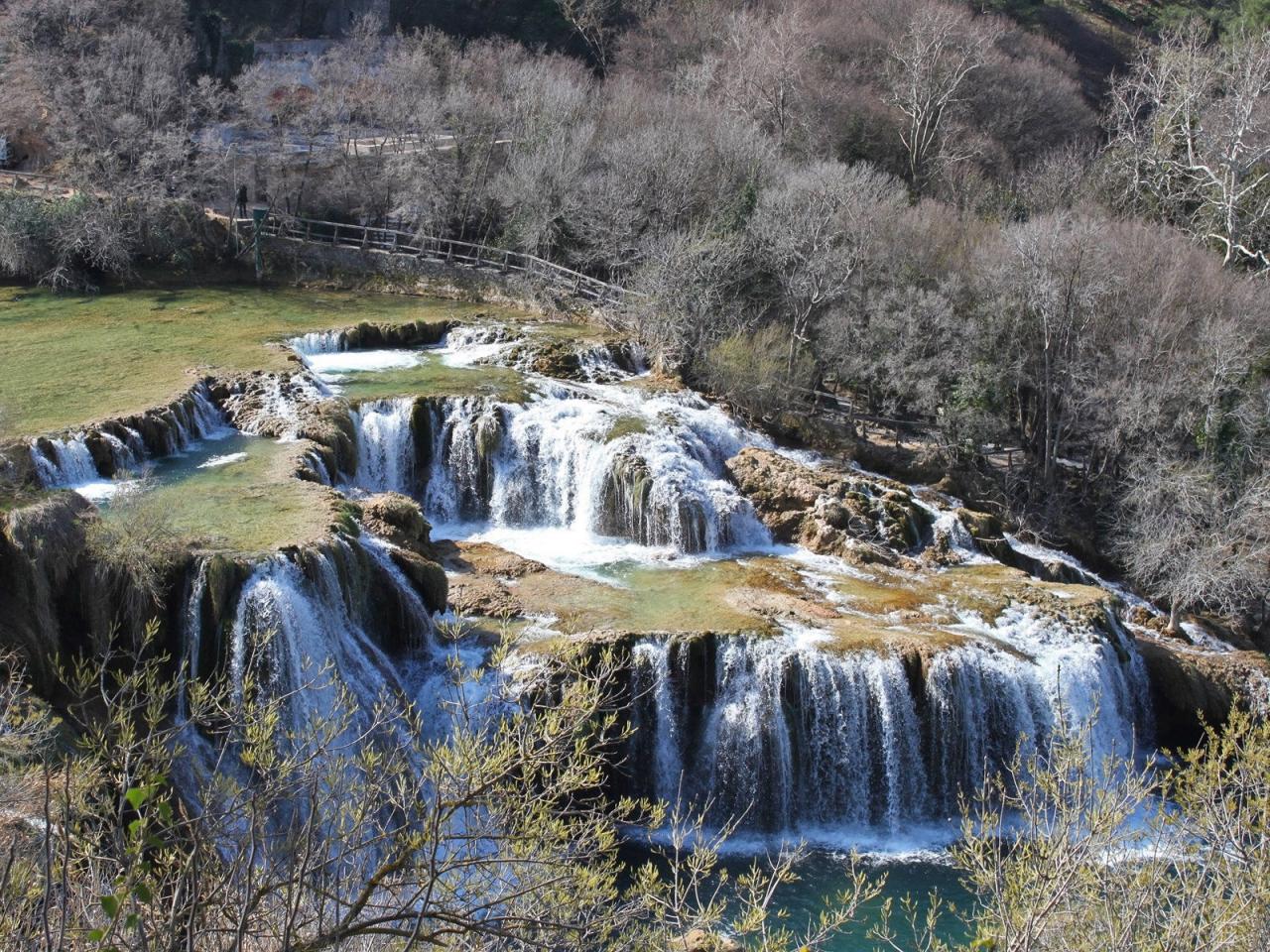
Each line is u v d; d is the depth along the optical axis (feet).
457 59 264.31
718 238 190.19
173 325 174.09
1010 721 116.88
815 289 181.16
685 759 112.06
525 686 104.58
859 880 63.57
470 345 179.22
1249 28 322.34
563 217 212.64
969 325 179.11
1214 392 165.68
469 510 147.02
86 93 209.15
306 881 40.86
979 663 116.26
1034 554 156.87
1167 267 186.60
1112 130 300.40
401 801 48.26
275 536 109.09
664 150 211.41
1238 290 186.70
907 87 268.82
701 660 112.37
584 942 46.03
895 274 189.16
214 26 263.29
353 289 209.05
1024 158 282.56
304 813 57.11
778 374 171.42
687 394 166.09
